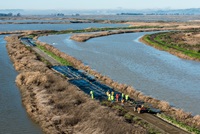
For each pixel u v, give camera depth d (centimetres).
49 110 3903
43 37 13775
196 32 16188
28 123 3725
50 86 5022
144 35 14575
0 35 14275
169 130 3453
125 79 6081
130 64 7588
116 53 9206
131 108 4212
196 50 9412
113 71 6762
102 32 16012
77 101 4206
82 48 10138
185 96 5059
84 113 3712
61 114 3816
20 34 14775
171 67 7419
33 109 4075
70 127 3478
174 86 5681
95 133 3191
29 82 5234
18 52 8525
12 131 3500
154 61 8112
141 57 8656
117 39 13100
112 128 3247
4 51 9131
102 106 4016
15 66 6831
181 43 11312
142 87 5544
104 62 7744
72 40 12456
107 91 4847
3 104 4397
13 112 4091
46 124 3559
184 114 3897
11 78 5878
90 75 6222
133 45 11200
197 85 5791
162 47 10400
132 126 3369
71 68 6894
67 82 5272
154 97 4950
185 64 7838
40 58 8012
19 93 4925
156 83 5853
